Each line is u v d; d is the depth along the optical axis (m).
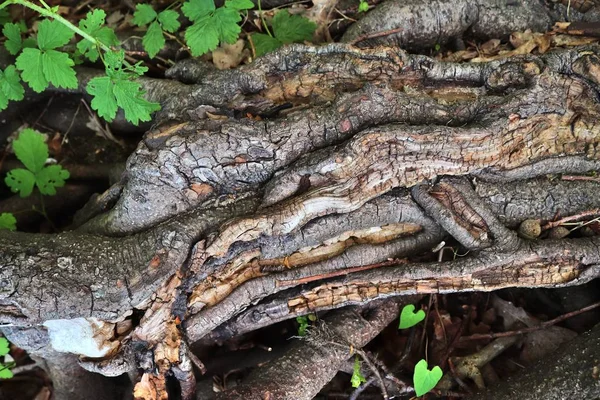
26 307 1.07
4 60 1.20
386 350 1.23
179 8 1.24
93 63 1.22
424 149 1.10
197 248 1.10
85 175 1.25
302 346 1.17
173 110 1.14
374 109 1.11
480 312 1.24
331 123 1.10
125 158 1.26
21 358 1.25
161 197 1.11
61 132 1.26
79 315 1.08
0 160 1.25
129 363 1.12
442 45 1.21
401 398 1.20
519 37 1.19
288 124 1.10
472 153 1.11
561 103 1.12
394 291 1.15
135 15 1.18
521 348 1.22
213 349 1.22
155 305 1.10
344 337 1.16
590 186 1.14
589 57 1.12
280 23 1.20
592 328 1.16
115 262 1.09
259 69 1.13
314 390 1.15
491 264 1.13
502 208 1.14
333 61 1.13
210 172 1.11
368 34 1.18
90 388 1.20
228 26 1.15
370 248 1.15
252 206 1.11
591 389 1.11
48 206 1.25
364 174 1.10
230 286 1.14
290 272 1.14
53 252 1.09
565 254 1.13
